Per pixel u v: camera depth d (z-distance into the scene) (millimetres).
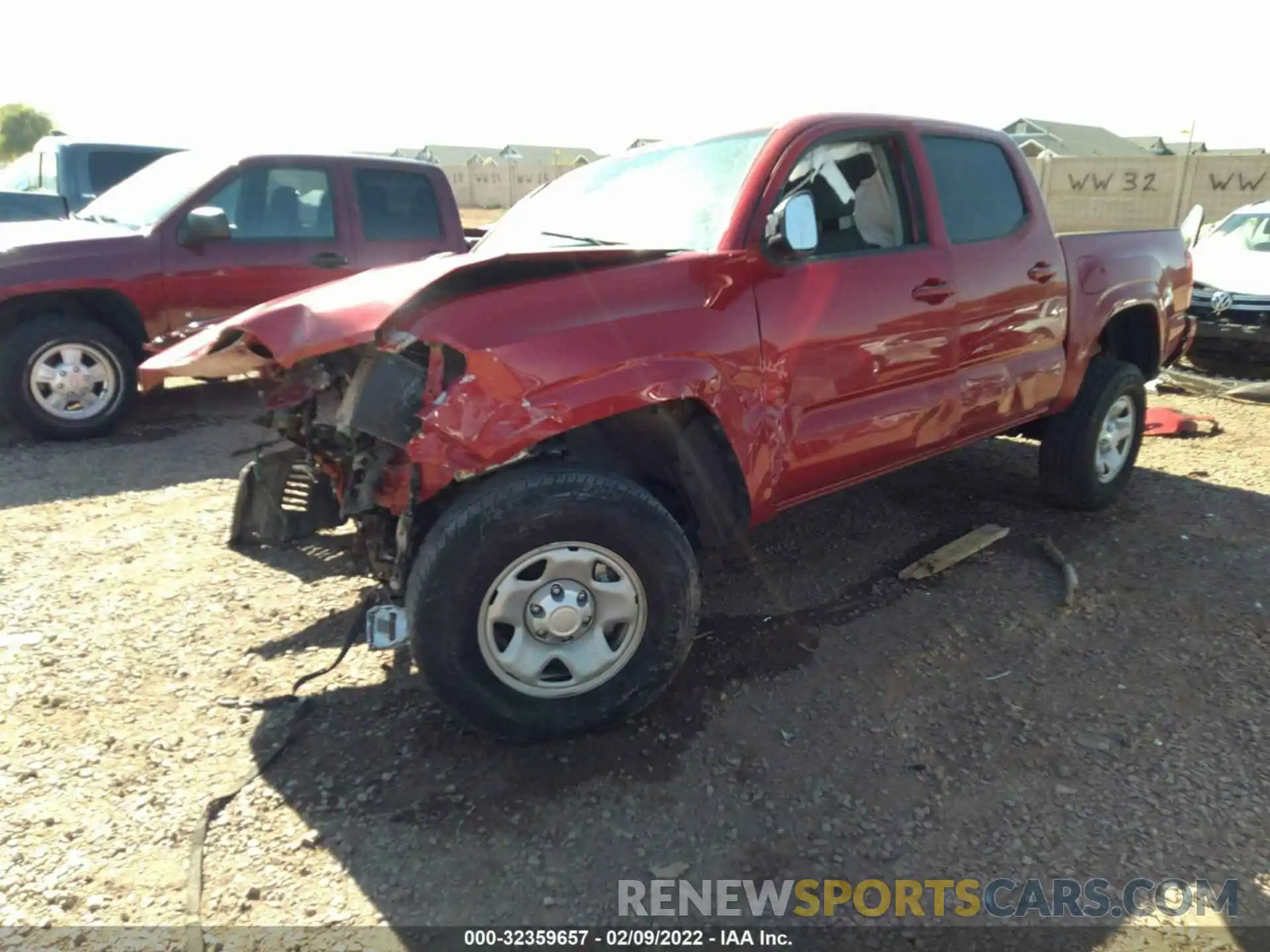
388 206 7531
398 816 2598
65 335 6117
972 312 3869
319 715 3074
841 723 3049
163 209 6621
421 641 2639
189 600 3883
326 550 4348
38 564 4227
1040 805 2668
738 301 3074
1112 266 4711
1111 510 5000
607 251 2893
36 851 2445
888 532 4695
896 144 3787
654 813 2623
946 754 2895
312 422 3043
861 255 3482
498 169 54125
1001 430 4320
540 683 2801
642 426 3178
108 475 5590
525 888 2355
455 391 2578
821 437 3352
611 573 2818
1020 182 4332
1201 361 8523
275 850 2469
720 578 4164
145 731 2971
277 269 6906
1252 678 3332
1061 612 3816
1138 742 2957
